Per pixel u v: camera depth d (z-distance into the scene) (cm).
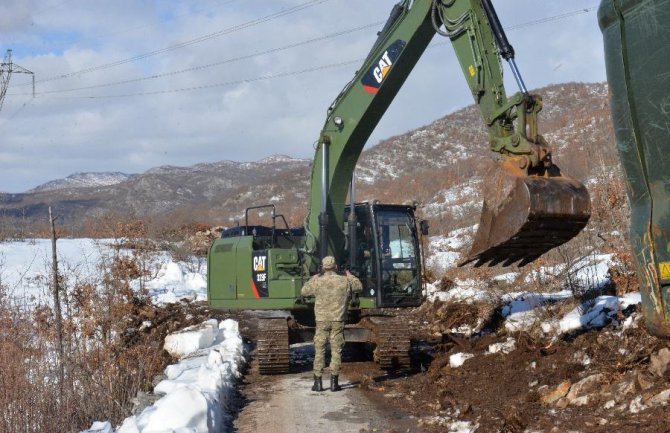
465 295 1598
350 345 1375
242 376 1112
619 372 748
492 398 823
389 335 1091
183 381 958
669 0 495
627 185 536
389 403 882
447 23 924
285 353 1116
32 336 1203
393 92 1082
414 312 1702
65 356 1098
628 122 526
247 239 1315
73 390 1028
